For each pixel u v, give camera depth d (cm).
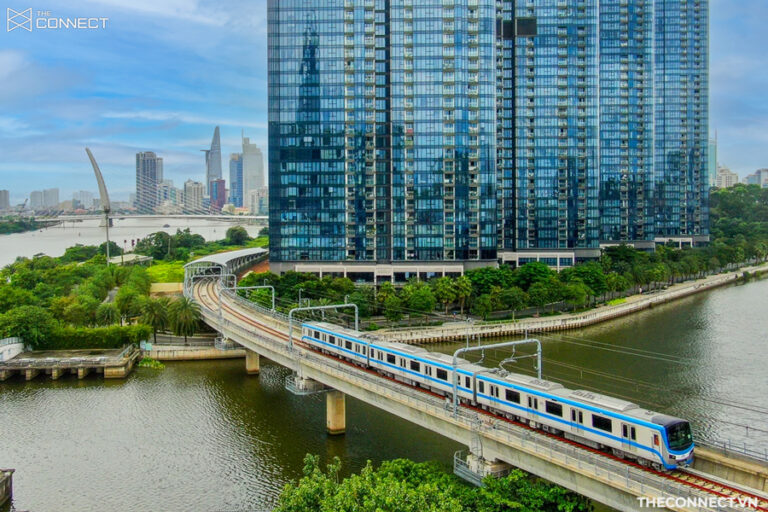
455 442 10150
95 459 9844
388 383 8888
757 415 10906
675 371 13575
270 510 8256
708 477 6184
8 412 12025
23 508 8394
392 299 18338
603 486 6047
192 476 9231
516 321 18600
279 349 11762
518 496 6531
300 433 10712
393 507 5644
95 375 14662
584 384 12581
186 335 16788
